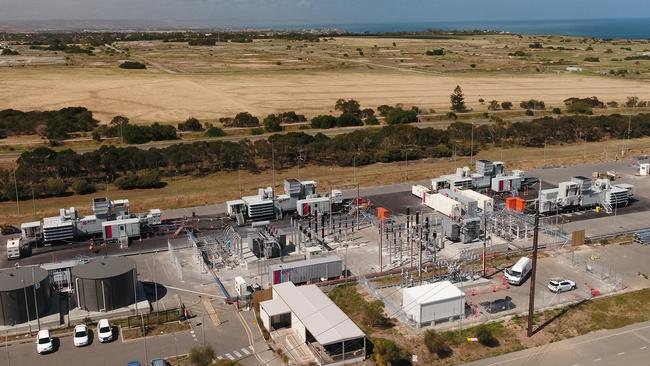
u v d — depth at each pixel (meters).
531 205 99.88
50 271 69.19
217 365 51.38
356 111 182.12
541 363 55.03
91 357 56.12
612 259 78.06
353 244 85.12
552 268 75.31
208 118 175.62
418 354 56.25
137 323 62.25
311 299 62.09
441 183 108.44
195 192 109.62
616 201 98.62
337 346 55.38
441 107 194.25
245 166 126.06
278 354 56.41
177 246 84.56
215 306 66.31
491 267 76.00
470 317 62.94
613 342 58.56
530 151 141.25
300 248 82.12
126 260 68.06
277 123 163.88
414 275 73.62
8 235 89.19
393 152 131.75
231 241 81.94
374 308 62.03
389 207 101.00
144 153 121.19
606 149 142.50
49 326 61.81
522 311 64.31
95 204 87.81
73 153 122.44
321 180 116.44
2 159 130.88
